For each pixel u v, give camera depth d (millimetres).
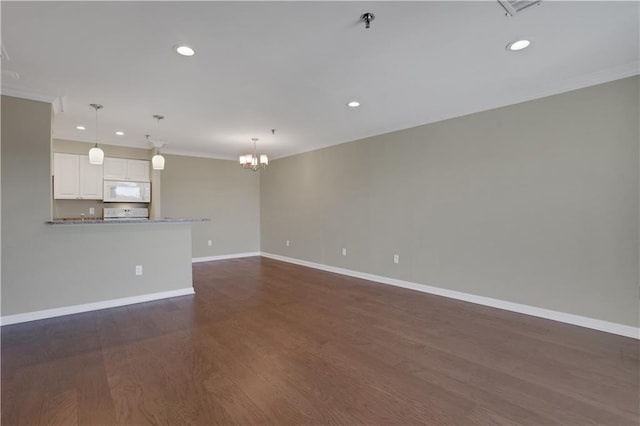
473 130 3992
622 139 2953
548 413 1885
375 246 5230
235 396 2043
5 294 3287
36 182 3432
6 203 3295
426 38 2373
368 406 1948
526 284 3568
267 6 1972
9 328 3191
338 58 2670
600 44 2479
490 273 3861
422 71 2939
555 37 2373
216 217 7344
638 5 1985
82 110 3992
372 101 3725
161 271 4238
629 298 2938
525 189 3557
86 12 2021
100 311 3717
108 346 2773
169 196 6688
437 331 3111
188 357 2570
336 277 5527
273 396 2047
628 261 2939
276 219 7465
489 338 2941
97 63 2738
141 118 4355
